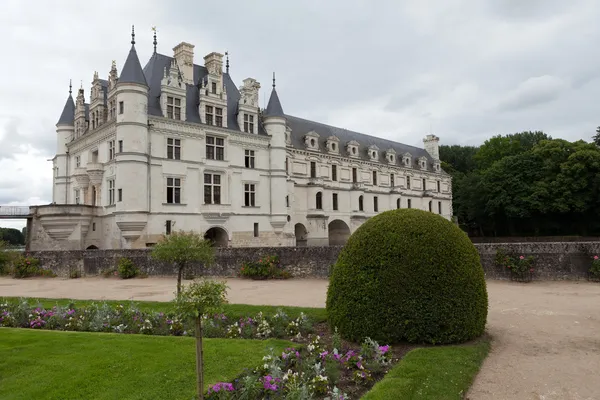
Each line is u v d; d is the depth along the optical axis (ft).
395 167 235.81
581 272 67.15
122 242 118.93
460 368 28.68
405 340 34.09
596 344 34.04
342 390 26.08
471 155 332.19
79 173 141.28
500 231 246.88
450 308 33.53
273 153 154.40
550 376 28.04
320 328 40.96
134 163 118.01
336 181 199.52
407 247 34.30
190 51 145.07
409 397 24.30
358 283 34.91
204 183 134.51
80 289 74.33
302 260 81.97
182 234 65.31
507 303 51.24
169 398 24.36
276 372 26.18
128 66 121.08
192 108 138.00
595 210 196.03
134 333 40.27
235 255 86.02
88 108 162.30
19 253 103.30
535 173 211.41
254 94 152.76
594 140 220.64
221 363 29.55
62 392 25.30
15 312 46.57
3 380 27.04
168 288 73.36
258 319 42.42
